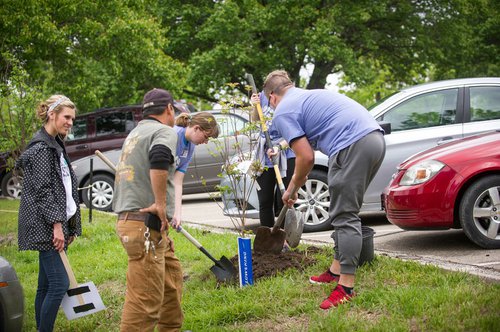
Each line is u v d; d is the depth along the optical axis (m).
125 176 3.81
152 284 3.81
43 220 4.27
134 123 13.60
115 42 17.41
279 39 22.80
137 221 3.77
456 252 5.95
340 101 4.48
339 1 22.36
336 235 4.50
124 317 3.82
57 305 4.34
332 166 4.42
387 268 4.95
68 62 17.14
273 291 4.70
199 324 4.45
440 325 3.74
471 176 5.94
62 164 4.45
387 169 7.73
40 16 15.27
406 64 25.27
